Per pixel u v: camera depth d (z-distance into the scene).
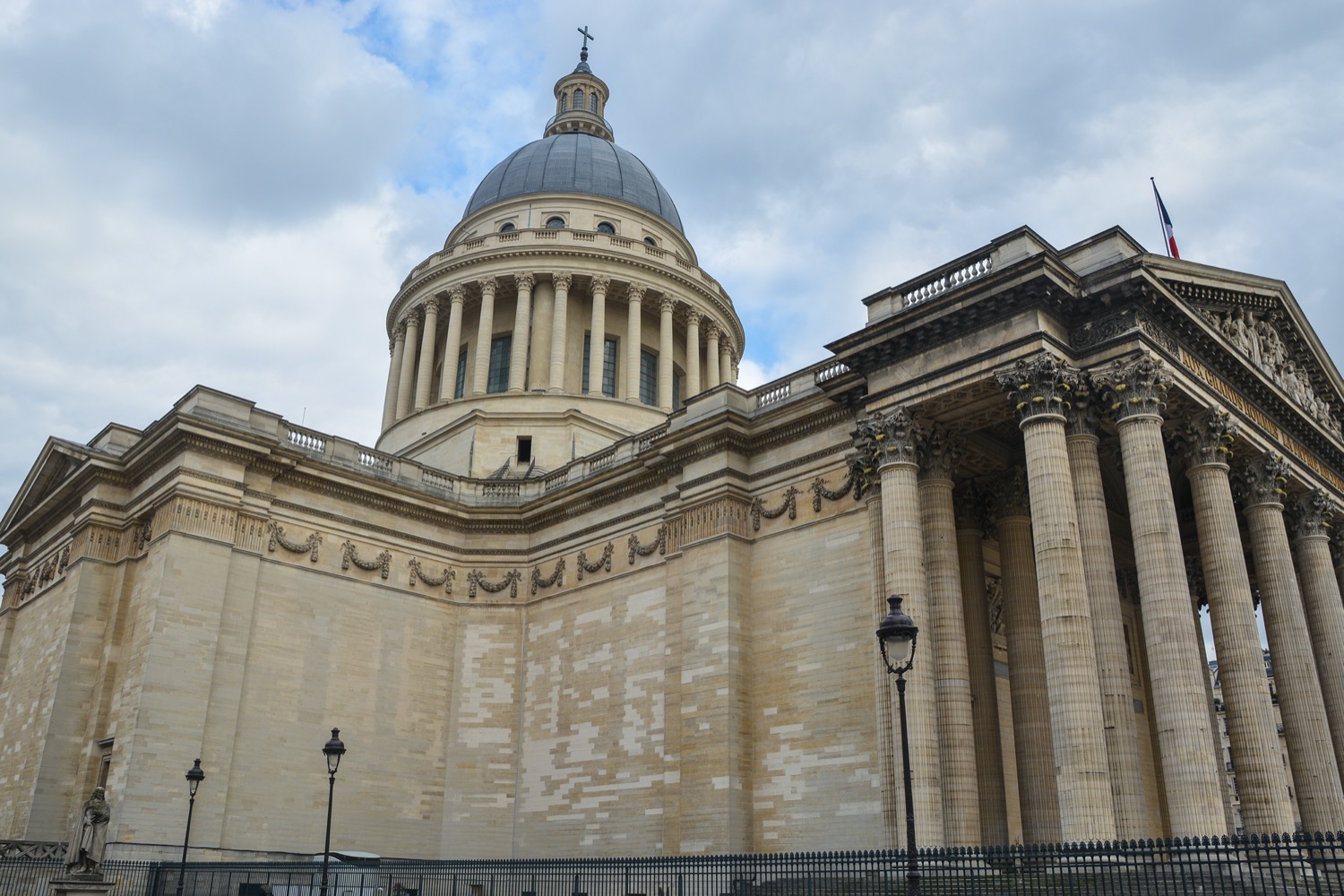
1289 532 58.34
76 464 70.19
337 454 70.62
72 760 61.25
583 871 46.09
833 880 42.28
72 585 65.00
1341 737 53.94
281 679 63.38
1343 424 63.97
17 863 55.09
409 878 51.09
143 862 52.88
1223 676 47.81
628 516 68.00
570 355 95.31
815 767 53.59
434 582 72.25
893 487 50.22
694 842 55.66
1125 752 42.69
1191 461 50.31
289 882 51.41
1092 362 47.34
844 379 55.25
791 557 58.22
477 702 70.88
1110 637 44.22
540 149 111.12
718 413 61.38
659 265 97.62
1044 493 44.75
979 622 55.91
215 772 59.12
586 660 67.62
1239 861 26.81
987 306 48.03
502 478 77.81
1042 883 37.00
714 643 58.22
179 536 60.91
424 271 98.81
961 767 48.03
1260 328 58.00
